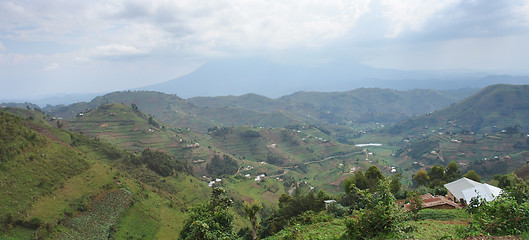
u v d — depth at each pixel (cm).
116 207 5578
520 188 1978
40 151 5694
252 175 16412
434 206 4197
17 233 4025
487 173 13362
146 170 9550
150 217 5981
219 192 2592
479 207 1585
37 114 16588
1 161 4822
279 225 4919
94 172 6250
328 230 2712
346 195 6075
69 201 5078
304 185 14688
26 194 4638
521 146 16738
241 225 8012
